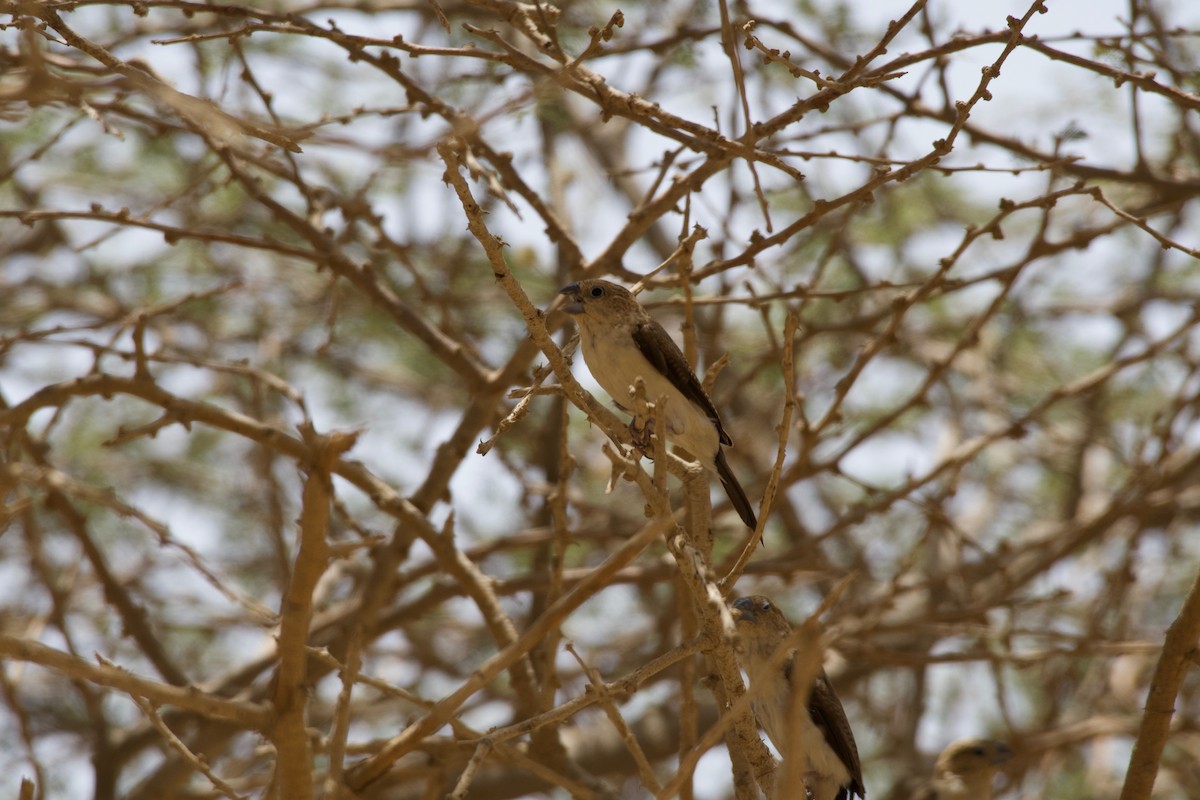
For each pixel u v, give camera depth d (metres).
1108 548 18.61
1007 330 19.28
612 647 17.30
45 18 8.38
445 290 15.66
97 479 17.19
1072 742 15.03
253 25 9.60
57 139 11.22
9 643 7.11
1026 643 17.83
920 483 13.26
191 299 11.41
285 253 11.98
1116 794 16.48
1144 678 17.78
